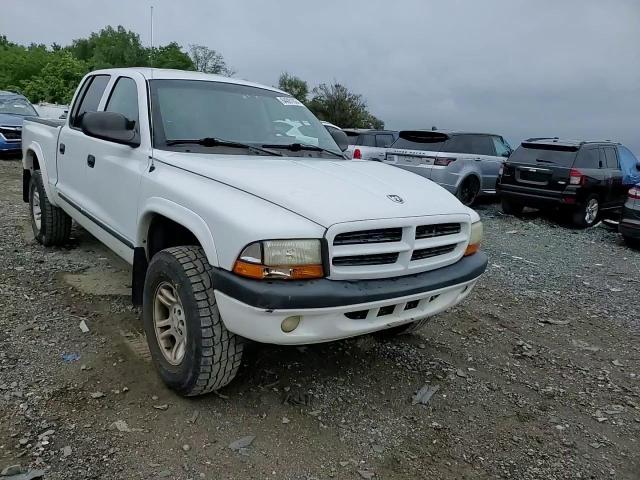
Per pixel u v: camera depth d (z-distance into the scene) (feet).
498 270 22.76
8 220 23.77
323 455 9.29
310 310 8.77
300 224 8.90
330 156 13.78
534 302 18.80
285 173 10.66
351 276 9.28
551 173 35.60
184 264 9.83
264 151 12.68
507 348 14.58
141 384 10.88
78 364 11.46
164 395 10.55
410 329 13.80
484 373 12.93
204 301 9.61
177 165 11.01
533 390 12.32
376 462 9.26
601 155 37.45
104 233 13.75
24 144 20.99
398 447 9.73
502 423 10.84
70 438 9.08
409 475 9.02
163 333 10.85
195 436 9.43
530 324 16.61
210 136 12.55
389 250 9.67
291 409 10.50
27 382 10.60
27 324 13.10
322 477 8.75
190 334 9.73
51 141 17.90
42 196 18.61
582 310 18.35
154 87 12.94
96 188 14.07
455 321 16.16
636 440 10.61
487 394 11.93
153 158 11.67
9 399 9.99
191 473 8.54
